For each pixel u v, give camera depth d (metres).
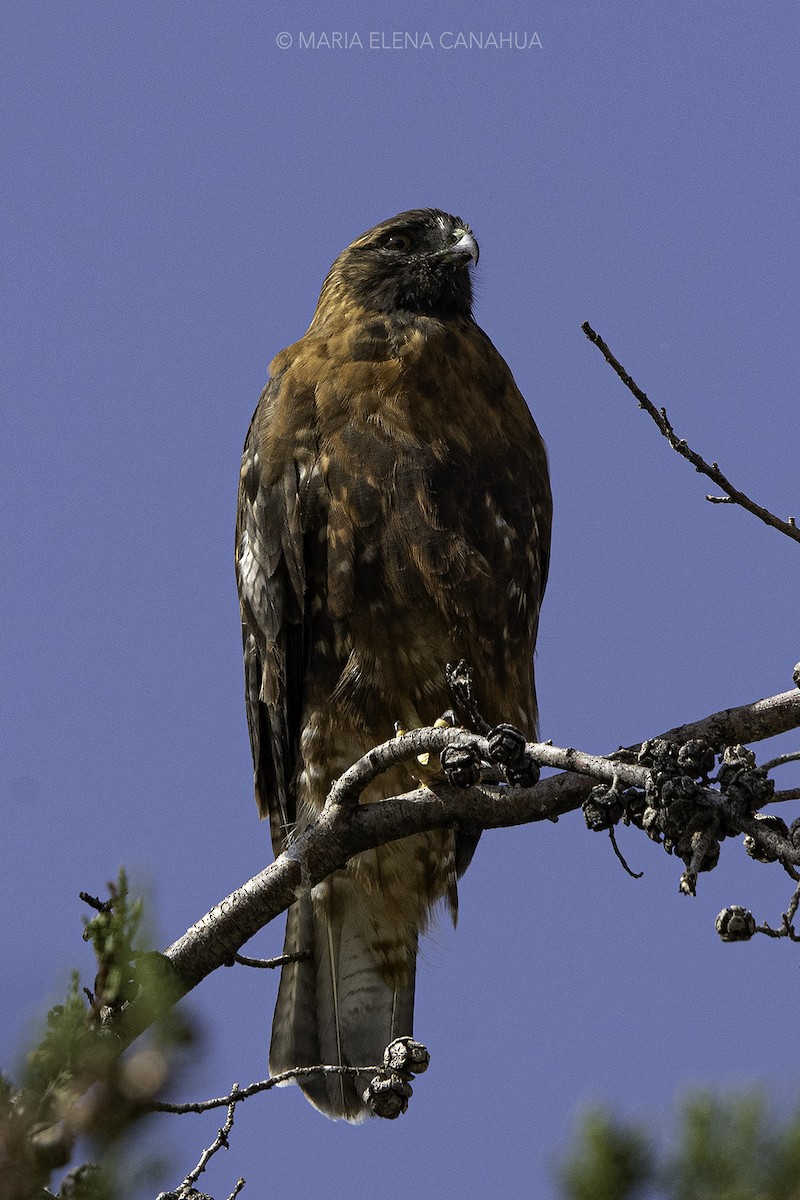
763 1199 4.91
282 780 12.28
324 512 11.86
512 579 12.23
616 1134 5.23
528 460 12.52
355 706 11.87
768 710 8.15
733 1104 5.08
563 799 8.90
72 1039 4.54
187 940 9.10
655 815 6.30
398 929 12.09
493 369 12.48
